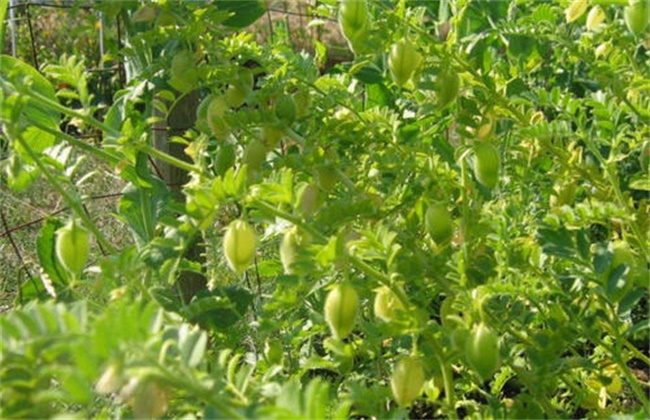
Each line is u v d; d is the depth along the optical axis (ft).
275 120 2.00
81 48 7.02
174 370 1.26
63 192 1.78
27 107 2.23
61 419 1.10
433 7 2.87
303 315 2.31
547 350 1.82
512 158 2.44
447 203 1.95
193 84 2.09
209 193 1.61
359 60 2.40
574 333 1.94
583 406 2.13
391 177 2.24
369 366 2.26
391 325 1.59
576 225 1.91
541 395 1.85
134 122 2.28
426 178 2.00
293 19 5.44
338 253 1.58
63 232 1.78
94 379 1.12
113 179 4.01
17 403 1.23
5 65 2.23
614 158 2.07
